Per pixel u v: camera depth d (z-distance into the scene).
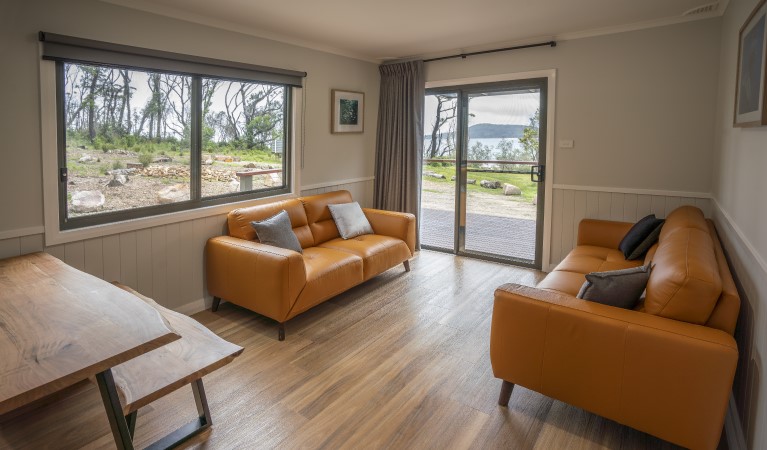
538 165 4.58
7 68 2.51
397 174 5.25
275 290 3.04
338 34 4.12
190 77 3.51
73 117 2.87
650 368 1.88
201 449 2.00
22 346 1.40
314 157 4.63
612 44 4.02
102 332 1.49
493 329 2.29
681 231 2.62
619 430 2.17
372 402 2.38
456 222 5.23
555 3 3.32
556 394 2.14
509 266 4.84
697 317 1.90
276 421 2.21
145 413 2.26
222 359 1.89
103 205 3.07
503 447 2.05
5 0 2.48
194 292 3.57
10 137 2.55
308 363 2.78
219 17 3.54
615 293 2.14
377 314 3.54
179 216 3.41
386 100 5.28
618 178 4.13
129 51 3.00
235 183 3.96
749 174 2.21
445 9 3.42
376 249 4.04
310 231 4.15
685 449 2.02
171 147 3.44
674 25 3.74
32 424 2.19
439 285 4.23
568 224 4.45
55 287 1.97
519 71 4.51
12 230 2.60
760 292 1.81
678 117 3.81
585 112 4.22
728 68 3.13
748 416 1.93
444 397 2.43
